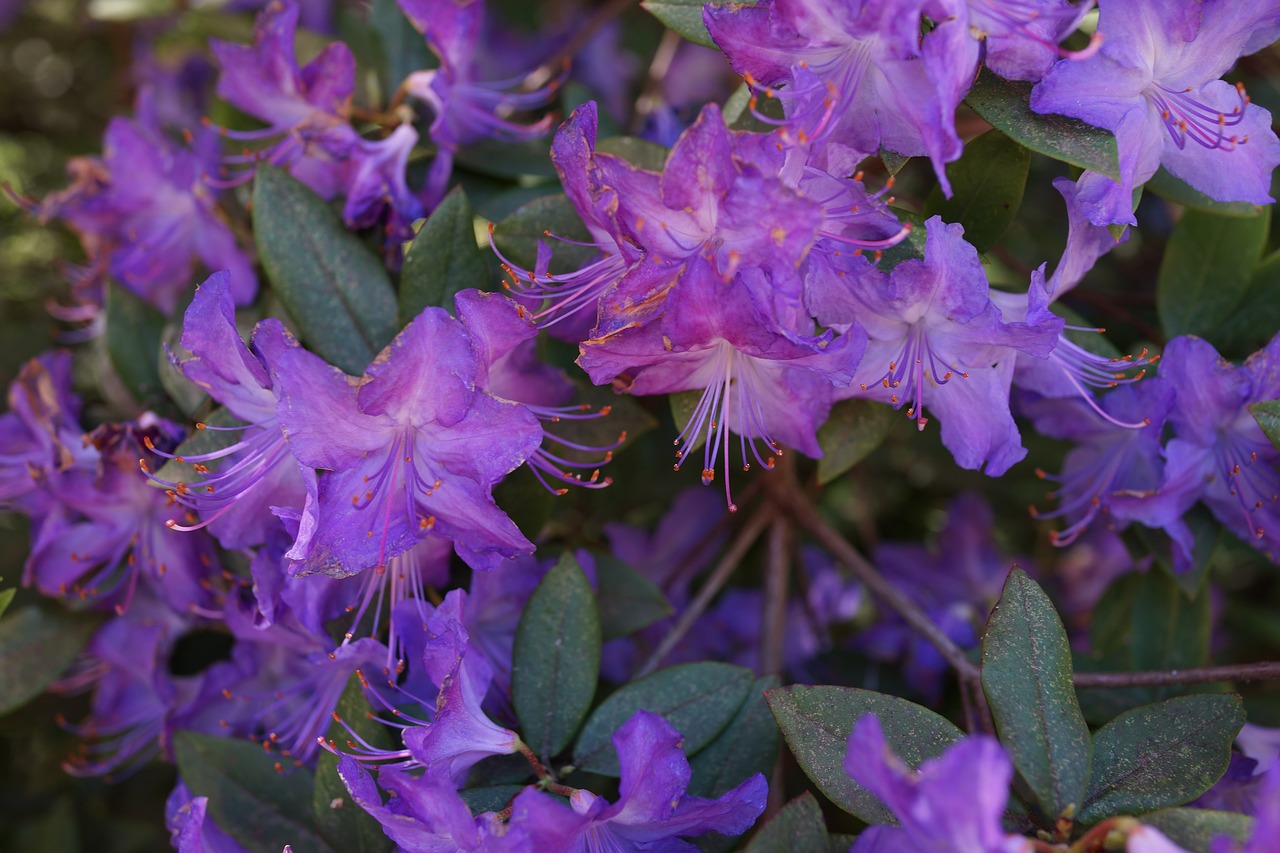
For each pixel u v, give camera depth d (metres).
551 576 0.45
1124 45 0.43
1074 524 0.51
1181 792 0.42
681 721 0.45
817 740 0.42
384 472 0.43
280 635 0.47
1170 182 0.46
